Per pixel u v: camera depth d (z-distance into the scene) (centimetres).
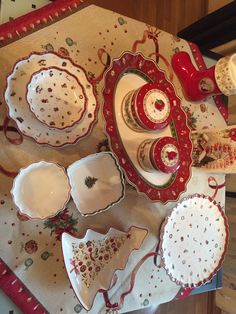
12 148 81
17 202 76
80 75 87
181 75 108
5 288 79
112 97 84
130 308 95
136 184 85
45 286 84
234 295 162
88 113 87
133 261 95
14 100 79
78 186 83
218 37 158
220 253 107
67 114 84
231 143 101
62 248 81
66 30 90
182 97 109
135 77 90
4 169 80
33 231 82
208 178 110
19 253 81
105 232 90
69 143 85
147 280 97
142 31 103
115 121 84
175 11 174
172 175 92
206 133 105
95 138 90
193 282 101
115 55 97
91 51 93
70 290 87
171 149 84
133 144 87
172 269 98
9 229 80
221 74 100
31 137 80
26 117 80
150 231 97
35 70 81
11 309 82
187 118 106
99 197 86
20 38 84
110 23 98
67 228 86
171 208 100
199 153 105
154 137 91
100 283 86
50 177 80
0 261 79
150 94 85
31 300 82
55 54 83
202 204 103
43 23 87
